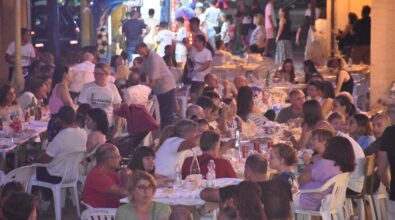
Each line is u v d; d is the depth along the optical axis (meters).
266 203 13.10
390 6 31.72
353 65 39.91
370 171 19.94
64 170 21.38
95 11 47.38
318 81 26.66
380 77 31.92
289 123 24.67
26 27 39.84
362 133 21.14
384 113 20.83
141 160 18.38
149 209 15.54
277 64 45.19
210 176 17.92
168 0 54.00
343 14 50.59
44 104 29.39
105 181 18.38
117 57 33.66
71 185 21.55
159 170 18.97
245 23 57.72
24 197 13.26
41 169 21.42
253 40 55.69
